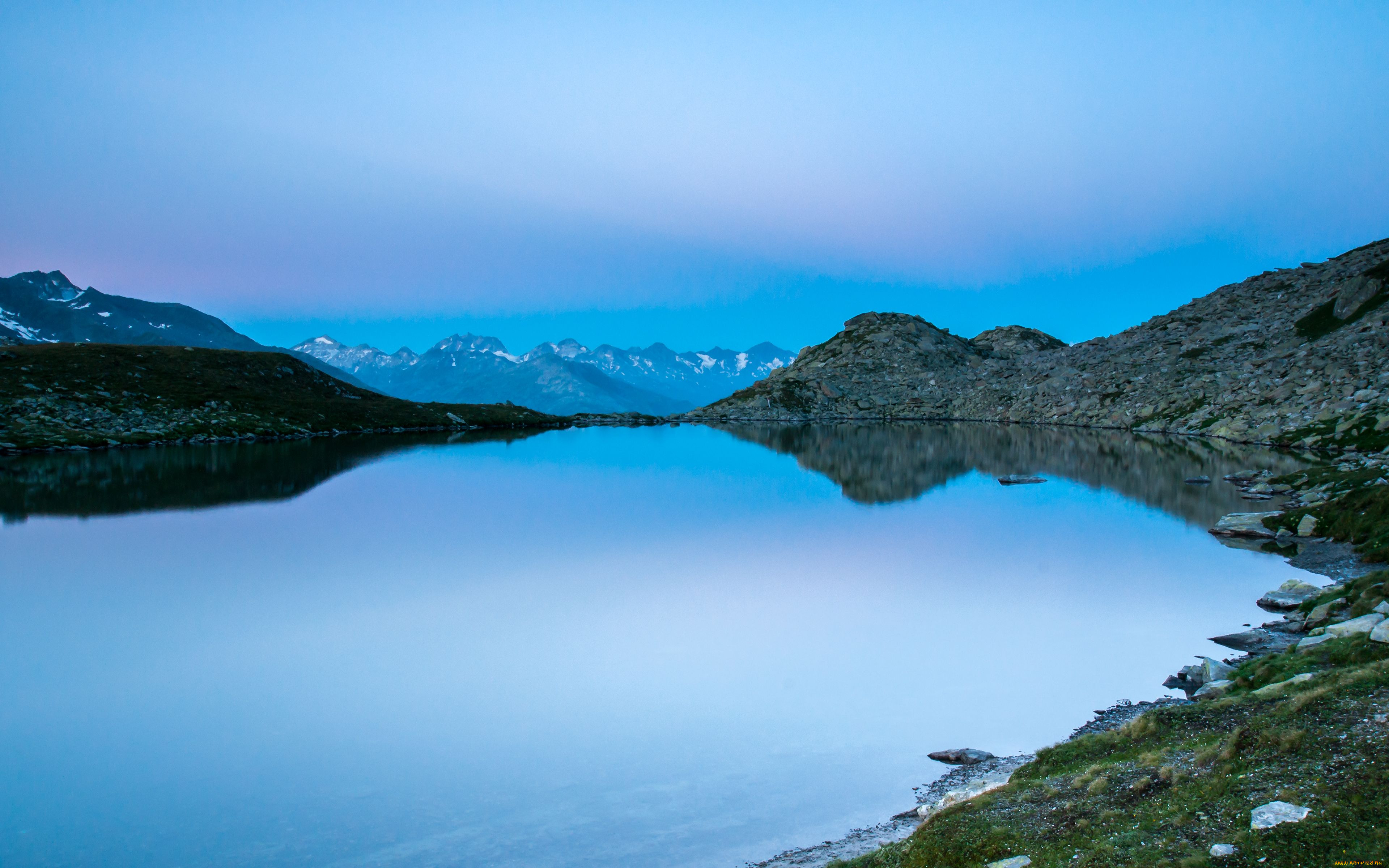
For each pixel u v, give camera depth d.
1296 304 183.50
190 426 152.25
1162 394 169.25
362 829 23.52
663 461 139.62
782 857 21.06
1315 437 110.69
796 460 137.75
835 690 34.28
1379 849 12.93
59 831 23.52
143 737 30.34
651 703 33.38
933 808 22.50
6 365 151.38
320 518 81.69
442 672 37.53
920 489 100.50
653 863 21.20
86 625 45.34
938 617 45.06
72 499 89.62
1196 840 14.73
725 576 56.44
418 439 181.88
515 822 23.77
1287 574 49.03
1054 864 15.32
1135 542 62.91
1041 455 131.88
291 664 38.94
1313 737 17.28
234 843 22.83
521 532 74.75
